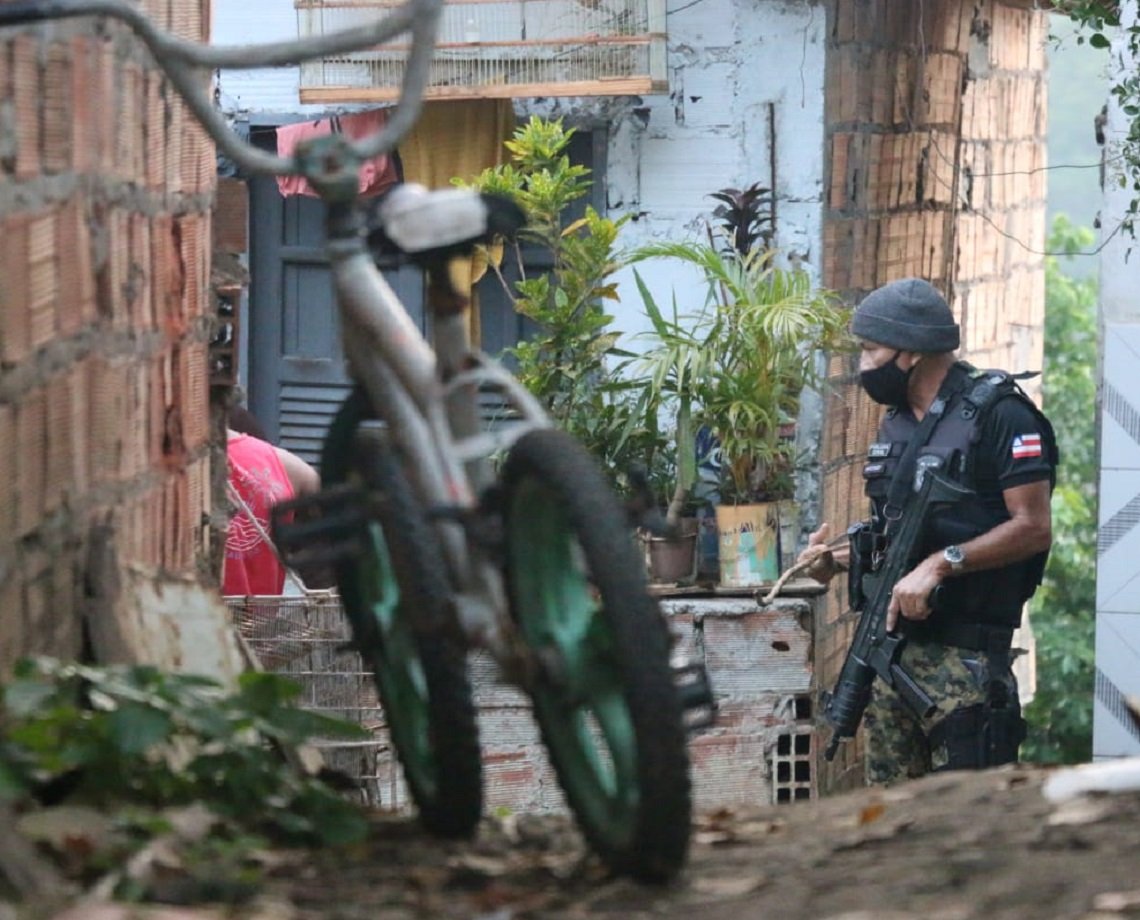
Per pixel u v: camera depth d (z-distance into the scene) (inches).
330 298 660.1
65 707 239.6
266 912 215.0
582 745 237.1
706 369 553.0
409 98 248.5
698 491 587.2
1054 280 1247.5
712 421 565.3
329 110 641.6
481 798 264.7
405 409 246.4
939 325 438.9
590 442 576.7
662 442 581.0
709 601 557.3
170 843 229.3
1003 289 879.7
